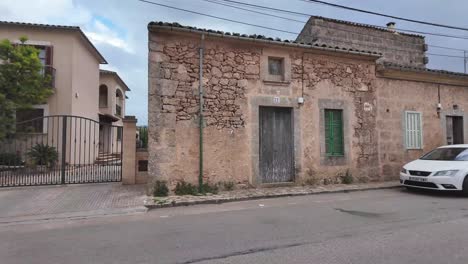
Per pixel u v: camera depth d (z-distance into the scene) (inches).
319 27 570.3
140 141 581.9
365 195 365.4
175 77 361.7
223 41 382.9
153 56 354.9
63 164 413.4
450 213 267.9
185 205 314.8
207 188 366.0
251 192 365.1
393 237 199.9
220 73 381.1
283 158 413.4
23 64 532.1
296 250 178.2
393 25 668.7
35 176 470.9
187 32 360.5
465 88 536.1
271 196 352.5
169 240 200.1
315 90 426.6
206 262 163.2
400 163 475.2
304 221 243.8
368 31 612.7
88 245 193.5
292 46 406.0
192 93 367.6
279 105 406.3
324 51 425.7
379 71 468.1
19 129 554.6
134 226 237.3
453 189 348.8
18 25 608.7
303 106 419.2
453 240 193.3
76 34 645.3
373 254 170.2
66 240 205.0
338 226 228.2
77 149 654.5
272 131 410.3
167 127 356.8
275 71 414.0
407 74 485.1
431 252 172.7
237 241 196.1
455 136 538.6
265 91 400.8
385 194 371.6
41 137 608.7
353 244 187.3
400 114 480.7
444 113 514.6
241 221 246.7
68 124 625.3
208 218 259.0
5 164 499.8
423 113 498.6
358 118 450.6
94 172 516.4
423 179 363.6
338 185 418.3
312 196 360.2
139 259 168.6
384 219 248.1
